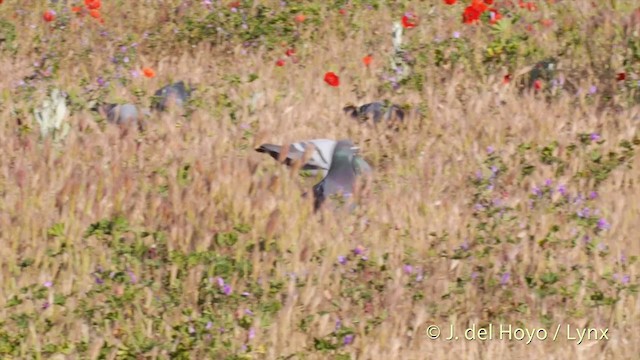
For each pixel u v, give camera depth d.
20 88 22.53
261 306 14.05
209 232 15.74
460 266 15.31
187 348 13.02
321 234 16.16
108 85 23.03
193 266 14.92
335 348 13.31
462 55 25.17
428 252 15.82
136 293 14.14
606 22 25.56
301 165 17.98
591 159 18.88
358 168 18.14
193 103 21.72
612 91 22.81
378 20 28.73
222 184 16.88
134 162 18.52
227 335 13.48
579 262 15.64
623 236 16.44
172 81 24.28
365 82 24.09
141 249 15.38
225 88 23.31
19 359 12.91
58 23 27.98
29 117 20.41
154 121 20.75
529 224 16.62
